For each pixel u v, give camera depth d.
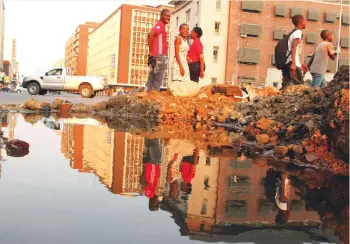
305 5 52.53
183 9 54.97
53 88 26.33
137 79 101.81
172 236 1.83
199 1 49.06
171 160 4.16
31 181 2.88
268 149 5.07
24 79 26.30
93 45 136.00
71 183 2.87
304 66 11.62
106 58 112.06
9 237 1.73
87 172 3.31
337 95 4.25
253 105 9.82
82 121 9.26
